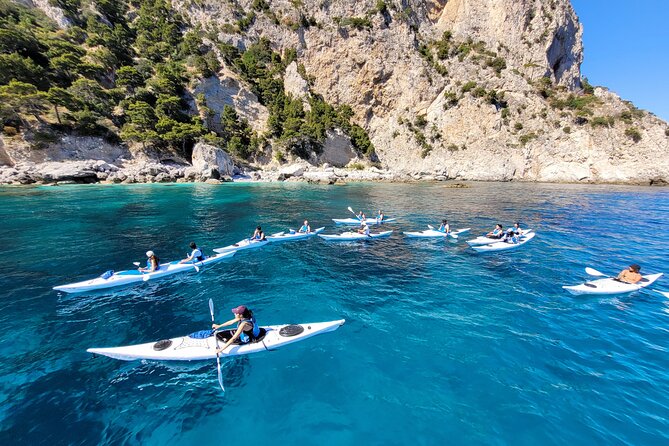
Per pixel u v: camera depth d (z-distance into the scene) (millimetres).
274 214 26578
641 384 6680
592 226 22641
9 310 9859
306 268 13906
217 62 70250
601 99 72625
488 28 94500
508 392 6473
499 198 37969
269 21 84750
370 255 15805
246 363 7406
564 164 66812
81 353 7750
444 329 8898
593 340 8336
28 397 6316
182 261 13844
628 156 62719
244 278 12734
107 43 63281
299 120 69125
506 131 71875
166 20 79375
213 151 54719
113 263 14117
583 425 5641
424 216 26297
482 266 14203
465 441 5348
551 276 12953
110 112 53656
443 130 76750
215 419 5879
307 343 8188
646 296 11023
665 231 21047
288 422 5809
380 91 81625
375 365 7352
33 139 43062
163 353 7469
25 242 16875
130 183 45719
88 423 5738
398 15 82500
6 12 60656
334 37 81625
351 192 43219
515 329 8883
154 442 5395
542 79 84000
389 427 5660
